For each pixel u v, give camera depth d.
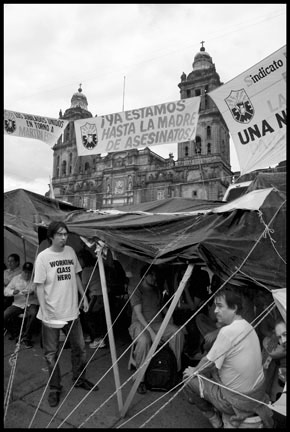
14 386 3.84
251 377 2.58
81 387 3.76
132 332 4.12
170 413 3.26
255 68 4.54
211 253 3.26
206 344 3.85
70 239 5.78
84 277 5.50
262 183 4.78
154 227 4.14
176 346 4.02
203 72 56.09
